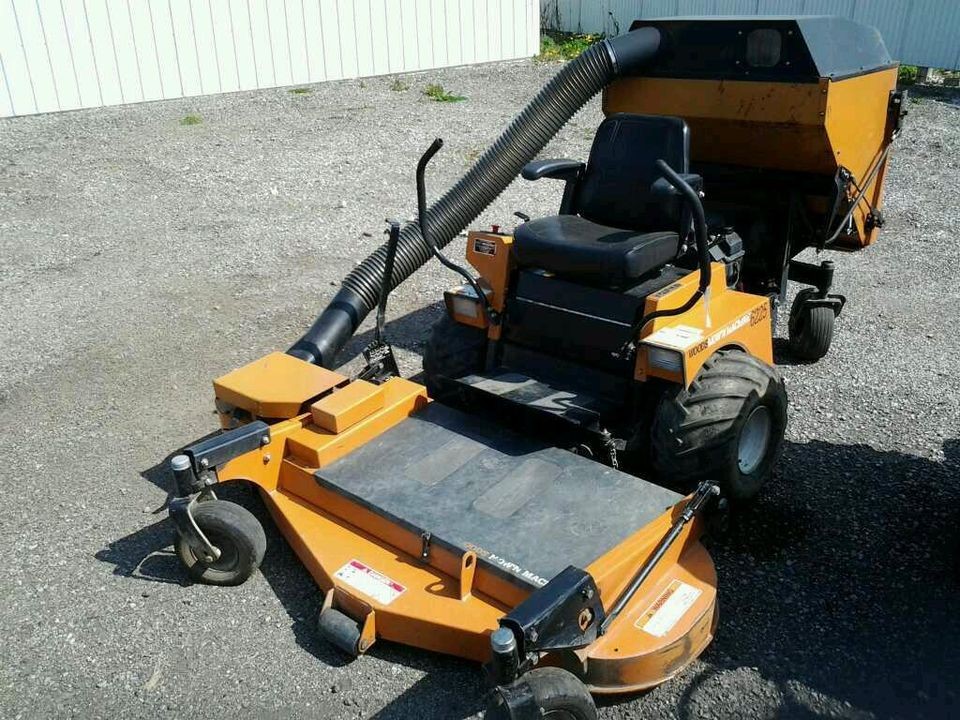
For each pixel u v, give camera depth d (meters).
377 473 3.66
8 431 4.92
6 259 7.38
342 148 10.59
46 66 11.20
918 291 6.91
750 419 3.96
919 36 13.67
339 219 8.38
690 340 3.78
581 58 5.05
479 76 14.86
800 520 4.09
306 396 3.88
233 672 3.24
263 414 3.89
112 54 11.66
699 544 3.50
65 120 11.30
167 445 4.77
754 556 3.84
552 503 3.44
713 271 4.24
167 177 9.45
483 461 3.75
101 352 5.83
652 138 4.34
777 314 6.12
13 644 3.40
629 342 3.89
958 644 3.36
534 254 4.13
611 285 4.08
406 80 14.38
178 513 3.47
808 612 3.52
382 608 3.15
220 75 12.73
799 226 5.52
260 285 6.93
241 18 12.66
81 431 4.91
